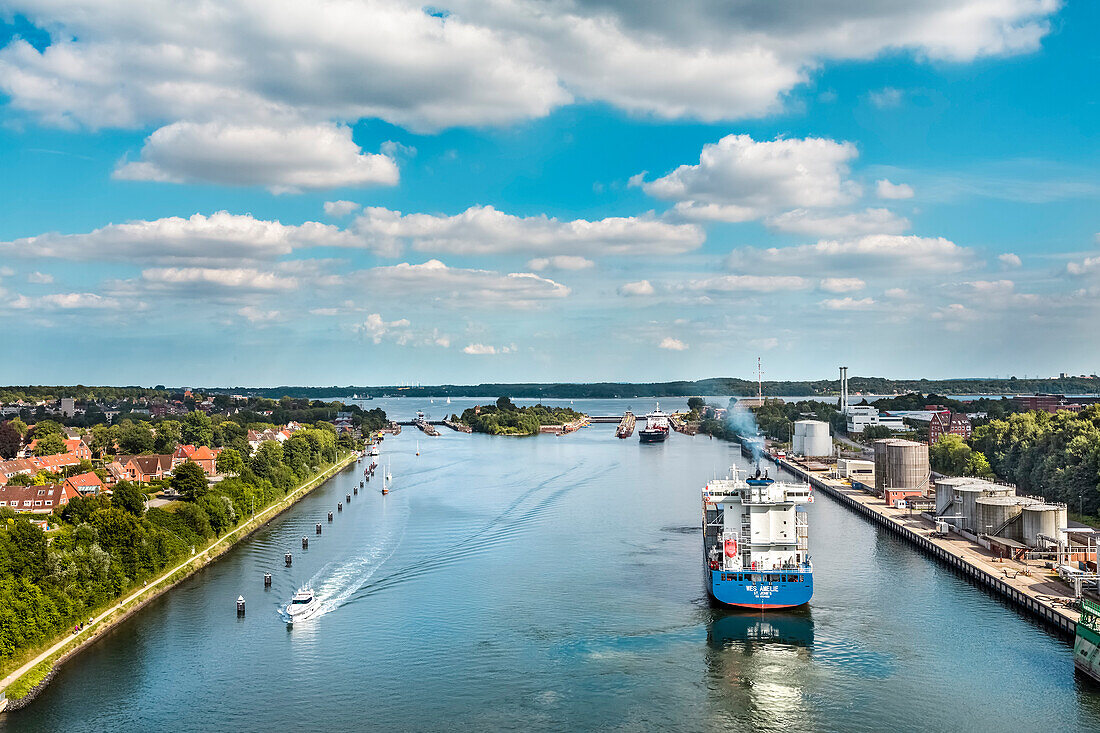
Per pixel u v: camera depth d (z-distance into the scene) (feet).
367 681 350.23
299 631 411.95
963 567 523.70
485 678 352.90
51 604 384.47
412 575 516.73
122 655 380.58
